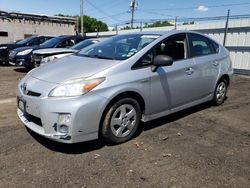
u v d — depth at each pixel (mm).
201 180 2887
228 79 5742
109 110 3461
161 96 4086
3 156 3279
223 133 4227
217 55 5316
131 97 3699
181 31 4637
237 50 11414
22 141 3697
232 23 11539
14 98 6121
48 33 30656
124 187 2729
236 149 3664
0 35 27250
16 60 10609
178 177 2928
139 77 3705
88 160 3236
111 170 3029
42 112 3227
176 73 4266
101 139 3672
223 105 5797
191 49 4699
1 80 8570
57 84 3285
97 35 22312
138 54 3820
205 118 4906
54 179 2830
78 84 3229
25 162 3154
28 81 3658
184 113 5156
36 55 9055
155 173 2994
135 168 3084
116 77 3477
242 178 2949
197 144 3783
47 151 3432
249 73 10961
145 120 4012
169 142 3816
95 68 3521
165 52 4207
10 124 4340
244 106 5805
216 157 3410
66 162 3178
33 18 29250
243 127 4520
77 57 4332
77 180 2824
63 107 3137
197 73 4703
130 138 3848
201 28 13117
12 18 27766
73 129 3172
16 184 2732
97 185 2748
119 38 4684
